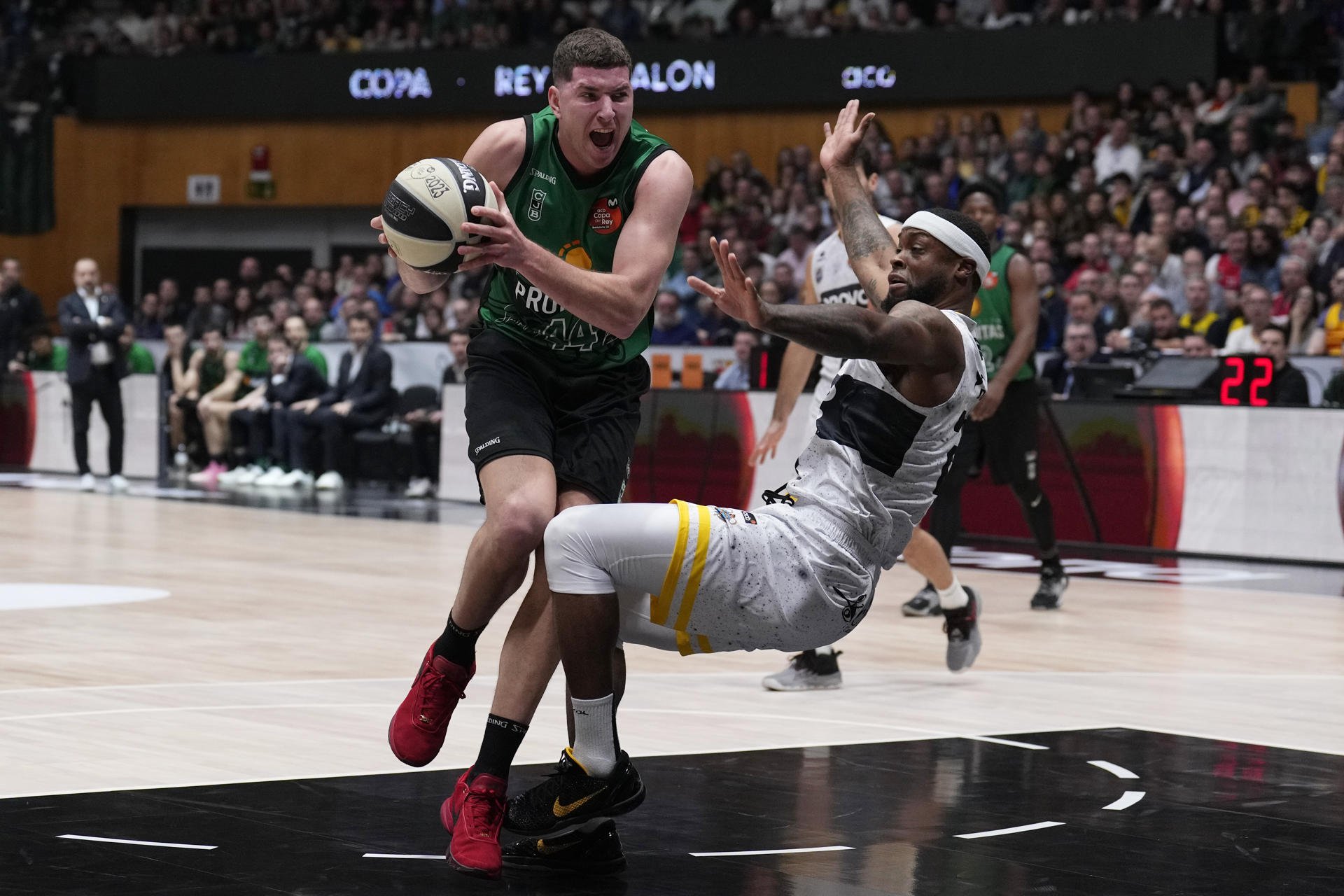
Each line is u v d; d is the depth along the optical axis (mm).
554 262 4086
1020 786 5109
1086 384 13945
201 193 26750
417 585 10141
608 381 4551
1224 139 18969
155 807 4578
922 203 19953
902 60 21875
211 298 23844
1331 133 19109
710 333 18703
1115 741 5887
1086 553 13039
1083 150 19547
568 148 4371
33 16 27766
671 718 6203
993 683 7133
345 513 15203
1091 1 21281
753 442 14352
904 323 3938
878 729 6051
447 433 16859
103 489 17906
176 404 20891
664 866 4152
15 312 21500
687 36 23641
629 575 4027
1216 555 12867
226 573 10625
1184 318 15641
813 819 4652
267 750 5402
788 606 4059
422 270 4074
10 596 9406
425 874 3994
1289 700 6816
